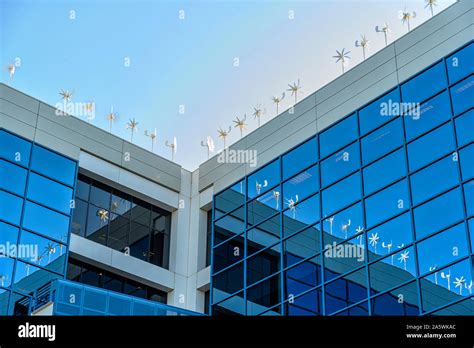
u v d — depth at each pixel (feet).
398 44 113.09
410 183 103.04
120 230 127.34
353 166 111.04
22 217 113.39
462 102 101.45
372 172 108.17
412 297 96.73
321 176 114.52
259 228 119.96
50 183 119.03
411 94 108.06
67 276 118.62
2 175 113.91
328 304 104.99
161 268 128.06
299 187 116.98
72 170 122.72
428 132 103.81
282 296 111.14
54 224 116.88
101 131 129.59
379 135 109.60
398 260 100.12
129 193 130.72
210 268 125.80
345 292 103.81
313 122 119.75
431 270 96.27
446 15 108.68
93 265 122.31
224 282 120.98
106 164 128.57
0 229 110.42
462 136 99.55
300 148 119.75
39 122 121.70
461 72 103.24
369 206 106.42
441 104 103.86
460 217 95.81
